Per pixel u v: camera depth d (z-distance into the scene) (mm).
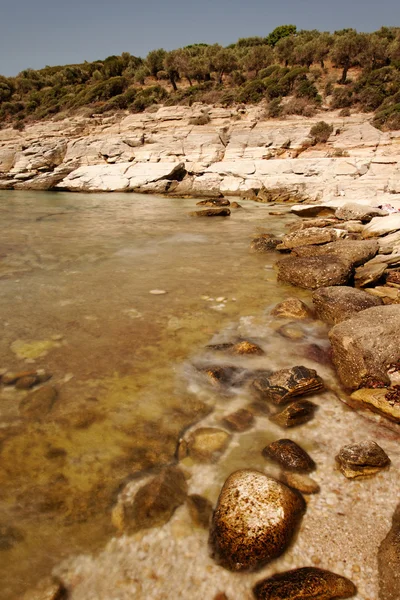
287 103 31078
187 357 4789
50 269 8594
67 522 2594
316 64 40875
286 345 5184
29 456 3154
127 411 3750
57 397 3936
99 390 4074
